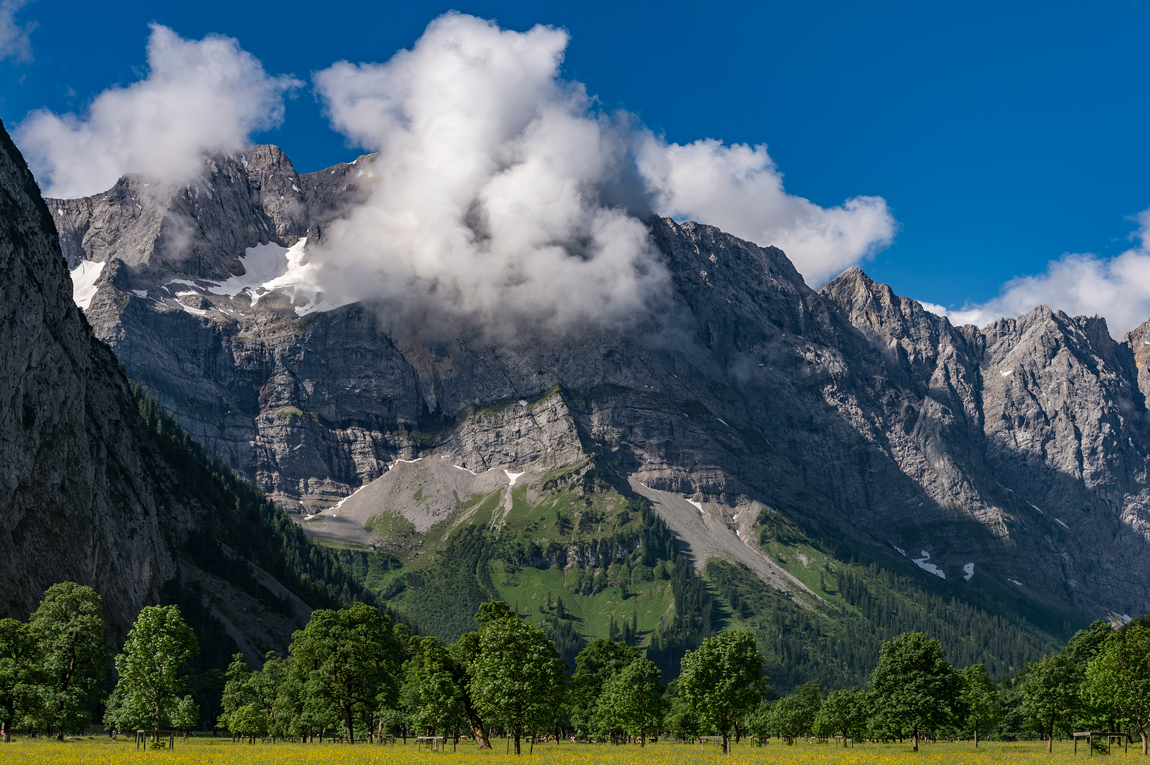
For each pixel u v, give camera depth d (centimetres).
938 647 12294
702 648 11106
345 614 13075
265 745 11962
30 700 10512
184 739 14788
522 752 10975
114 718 11706
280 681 15850
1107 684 10425
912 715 11956
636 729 14138
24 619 15575
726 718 11044
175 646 9894
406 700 13712
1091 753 11006
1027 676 13612
